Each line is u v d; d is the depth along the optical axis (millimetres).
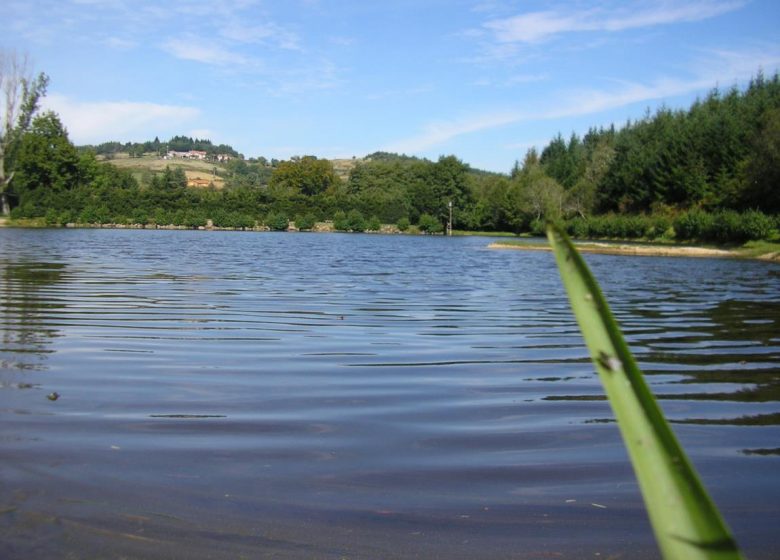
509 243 46281
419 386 6238
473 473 4113
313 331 9133
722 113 58438
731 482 4035
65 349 7535
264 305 11719
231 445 4520
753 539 3295
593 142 91188
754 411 5531
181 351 7570
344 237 53875
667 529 603
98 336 8352
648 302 13602
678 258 33531
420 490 3840
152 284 14820
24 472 3959
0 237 38156
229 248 32281
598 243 47656
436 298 13664
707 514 600
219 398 5668
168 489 3768
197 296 12773
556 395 5996
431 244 45156
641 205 61594
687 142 57438
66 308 10719
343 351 7820
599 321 668
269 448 4480
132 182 79875
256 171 155375
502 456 4414
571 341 8680
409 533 3309
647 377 6742
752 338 9062
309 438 4707
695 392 6148
